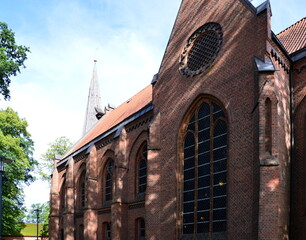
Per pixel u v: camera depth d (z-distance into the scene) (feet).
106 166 110.93
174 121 75.56
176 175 72.38
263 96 53.98
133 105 120.67
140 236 88.53
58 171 153.07
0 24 106.63
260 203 50.47
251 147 57.41
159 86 82.17
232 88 63.21
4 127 121.19
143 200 87.10
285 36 77.51
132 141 95.14
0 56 101.86
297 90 61.77
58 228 146.92
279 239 50.11
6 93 108.27
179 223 70.23
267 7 59.41
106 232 106.01
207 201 65.51
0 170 56.90
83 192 126.21
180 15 80.28
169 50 81.25
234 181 59.36
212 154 66.23
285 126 58.70
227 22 67.31
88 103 198.90
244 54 62.03
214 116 67.36
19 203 132.77
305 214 55.67
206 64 70.79
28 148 133.39
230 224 58.75
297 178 58.08
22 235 210.38
